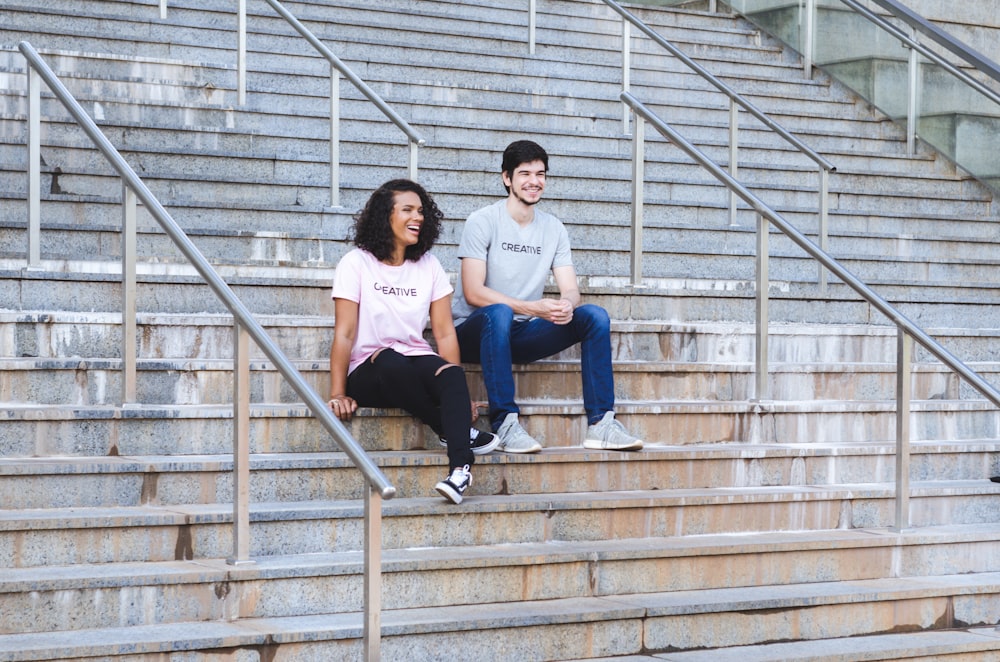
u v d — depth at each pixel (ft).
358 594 14.62
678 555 16.12
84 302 18.56
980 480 19.86
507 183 19.06
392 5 34.27
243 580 14.05
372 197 17.47
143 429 16.12
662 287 22.44
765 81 35.60
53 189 23.03
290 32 30.55
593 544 16.30
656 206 27.58
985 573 17.98
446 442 16.30
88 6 29.45
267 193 24.45
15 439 15.53
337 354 17.11
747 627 15.60
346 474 16.28
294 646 13.41
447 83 30.58
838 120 34.35
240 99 27.02
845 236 28.40
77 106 17.35
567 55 34.58
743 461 18.43
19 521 13.91
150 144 25.07
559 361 19.61
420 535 15.66
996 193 31.99
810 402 20.51
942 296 26.73
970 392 22.31
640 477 17.80
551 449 17.92
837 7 36.11
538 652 14.52
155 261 20.83
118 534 14.33
